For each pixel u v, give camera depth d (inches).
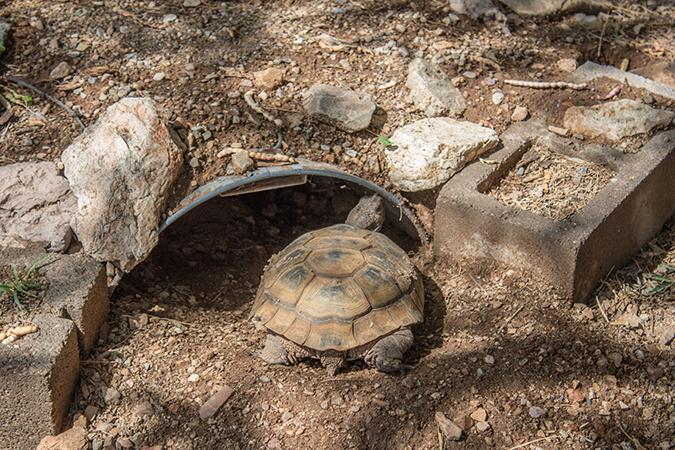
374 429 44.2
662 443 43.9
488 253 51.3
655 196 53.5
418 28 62.6
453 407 44.9
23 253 48.3
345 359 46.6
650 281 51.8
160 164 49.3
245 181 50.8
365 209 52.9
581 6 66.6
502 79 59.0
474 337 48.4
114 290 50.1
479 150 53.6
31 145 53.4
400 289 46.9
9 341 44.0
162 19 62.8
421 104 56.7
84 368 46.7
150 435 44.6
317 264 47.1
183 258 54.9
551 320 48.7
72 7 63.3
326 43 60.6
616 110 55.9
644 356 47.4
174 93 56.0
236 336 49.4
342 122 55.1
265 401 45.5
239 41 61.0
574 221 49.4
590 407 45.2
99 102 55.7
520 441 43.9
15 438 44.4
